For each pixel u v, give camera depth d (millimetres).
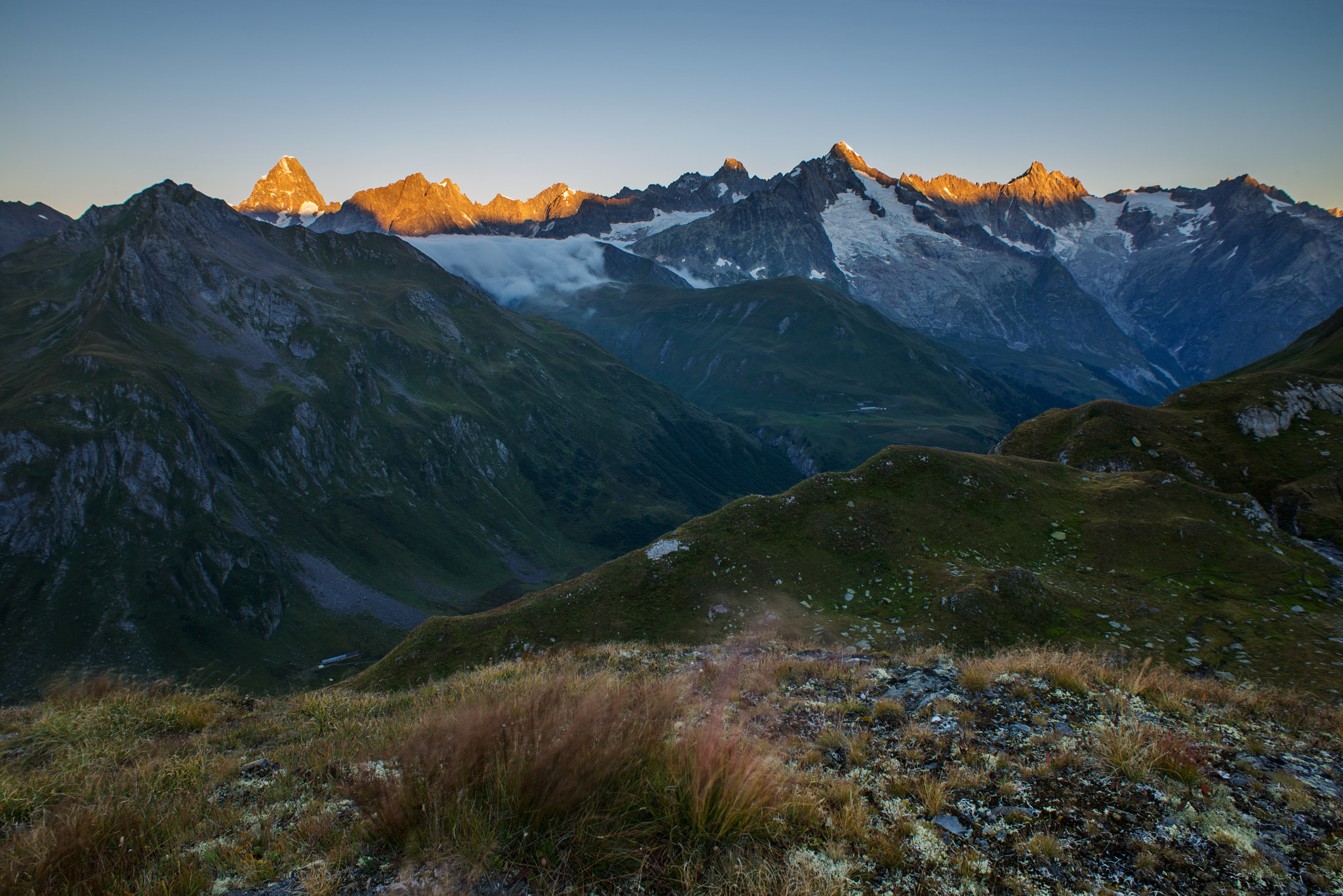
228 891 4621
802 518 49469
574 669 13914
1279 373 74125
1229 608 37938
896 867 4902
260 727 10633
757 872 4574
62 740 9336
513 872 4609
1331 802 5895
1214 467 63875
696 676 12391
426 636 45156
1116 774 6383
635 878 4539
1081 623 37438
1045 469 55469
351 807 5965
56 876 4633
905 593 42094
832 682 11102
